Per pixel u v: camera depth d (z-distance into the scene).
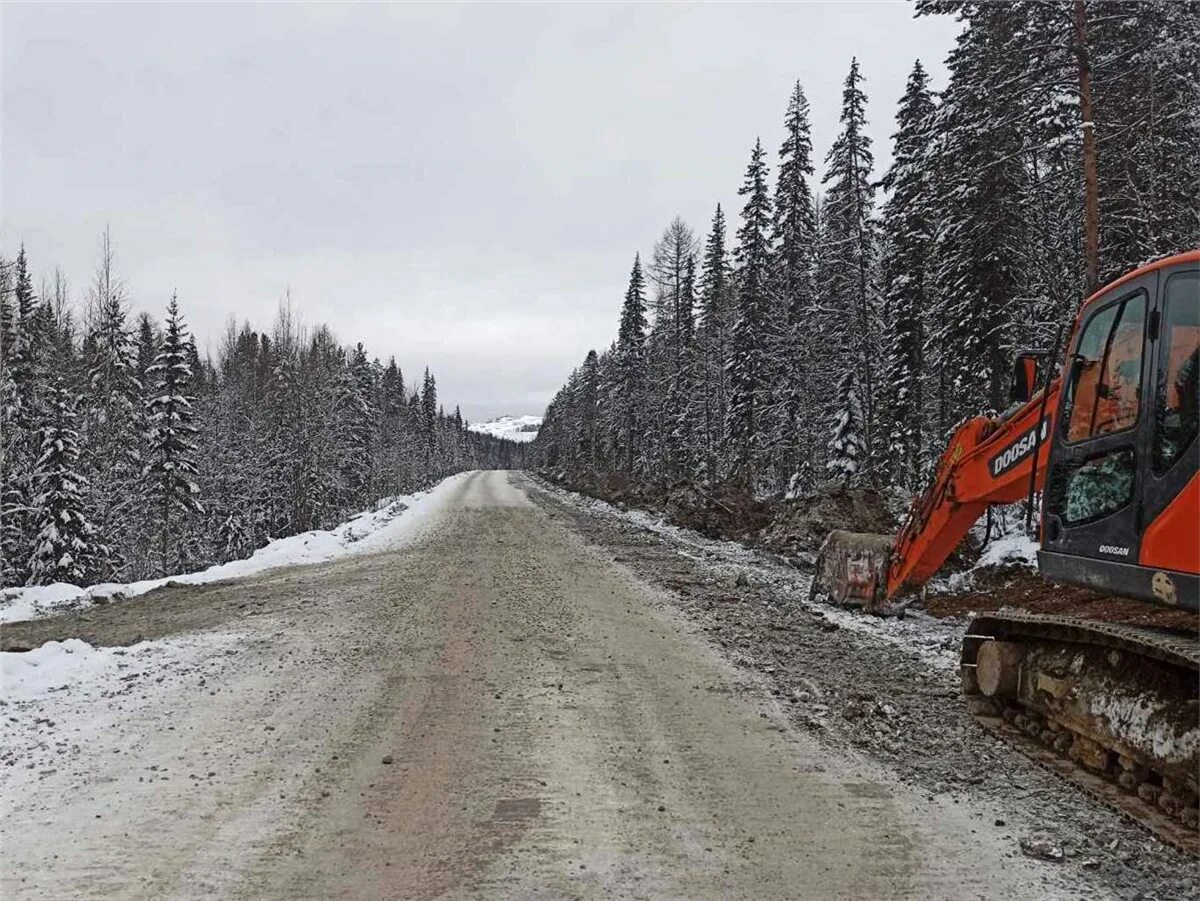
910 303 26.25
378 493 62.84
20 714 6.61
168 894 3.83
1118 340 5.36
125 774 5.34
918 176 22.33
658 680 7.85
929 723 6.64
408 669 8.16
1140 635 4.87
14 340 31.06
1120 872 4.14
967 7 15.28
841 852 4.34
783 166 34.38
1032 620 5.92
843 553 12.20
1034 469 6.59
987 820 4.77
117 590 14.38
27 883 3.92
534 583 13.91
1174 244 16.80
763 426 38.81
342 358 59.81
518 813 4.80
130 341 38.34
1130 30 14.05
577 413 92.00
